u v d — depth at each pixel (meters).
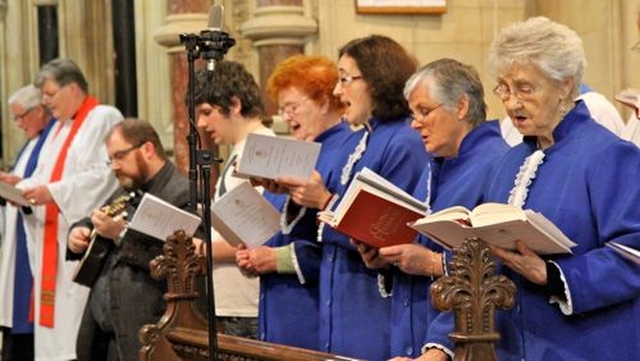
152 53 13.66
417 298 6.26
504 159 5.49
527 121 5.20
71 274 11.40
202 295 8.12
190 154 6.49
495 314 5.29
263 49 11.76
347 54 6.87
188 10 12.29
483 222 4.96
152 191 8.84
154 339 7.38
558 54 5.11
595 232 5.07
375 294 6.74
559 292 4.96
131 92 14.75
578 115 5.22
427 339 5.52
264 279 7.50
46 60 15.66
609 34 10.43
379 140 6.84
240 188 7.32
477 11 11.66
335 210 6.60
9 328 11.88
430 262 6.02
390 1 11.52
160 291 8.51
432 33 11.60
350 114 6.92
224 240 8.09
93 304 8.82
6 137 16.30
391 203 6.09
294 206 7.43
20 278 11.79
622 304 5.05
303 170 6.90
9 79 16.39
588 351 5.04
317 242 7.36
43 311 11.45
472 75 6.16
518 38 5.15
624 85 10.34
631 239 4.95
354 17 11.57
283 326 7.40
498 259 5.18
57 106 11.62
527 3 11.71
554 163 5.21
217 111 8.22
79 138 11.55
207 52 6.53
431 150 6.16
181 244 7.51
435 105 6.10
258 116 8.31
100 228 8.61
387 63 6.81
